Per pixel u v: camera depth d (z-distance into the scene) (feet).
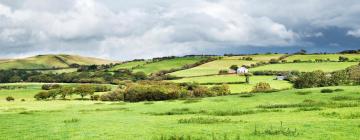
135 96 398.21
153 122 128.98
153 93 395.96
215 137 88.17
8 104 355.15
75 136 97.66
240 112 167.84
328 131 92.89
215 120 128.16
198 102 247.91
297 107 179.83
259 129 100.22
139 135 96.12
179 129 105.29
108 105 269.23
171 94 396.98
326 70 554.05
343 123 105.40
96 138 93.45
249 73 572.51
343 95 228.22
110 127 114.42
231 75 583.17
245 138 86.07
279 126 105.60
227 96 290.97
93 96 490.90
